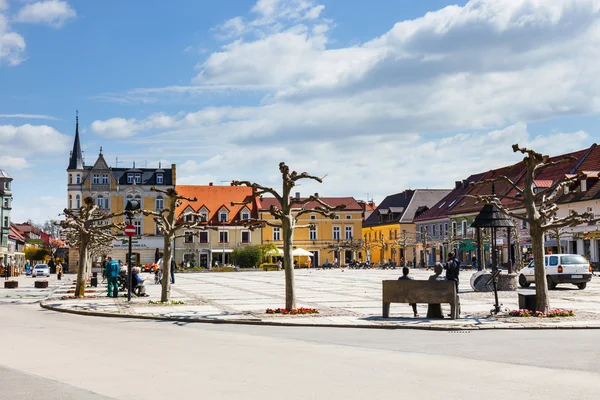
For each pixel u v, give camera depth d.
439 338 14.95
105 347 13.44
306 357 11.96
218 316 20.31
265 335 15.76
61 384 9.47
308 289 35.28
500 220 31.39
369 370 10.52
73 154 93.44
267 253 85.19
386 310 19.38
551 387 9.09
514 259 72.19
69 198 92.69
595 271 61.53
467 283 39.97
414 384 9.34
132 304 25.73
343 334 15.95
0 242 100.12
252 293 32.16
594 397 8.47
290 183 21.69
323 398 8.46
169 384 9.42
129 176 94.44
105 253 77.12
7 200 102.31
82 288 30.84
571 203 66.25
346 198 104.56
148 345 13.77
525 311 19.48
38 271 76.56
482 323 17.64
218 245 95.25
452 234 81.56
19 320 20.19
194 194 97.44
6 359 11.84
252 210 97.88
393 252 108.31
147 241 92.81
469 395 8.60
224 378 9.86
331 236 102.31
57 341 14.48
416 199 108.44
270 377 9.93
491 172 91.12
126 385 9.37
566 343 13.74
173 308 23.55
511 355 12.07
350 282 44.06
